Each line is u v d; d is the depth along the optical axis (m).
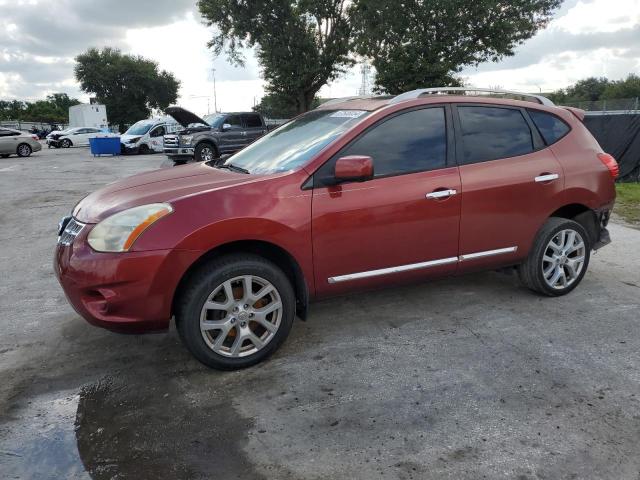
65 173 16.38
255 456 2.55
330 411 2.91
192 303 3.16
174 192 3.34
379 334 3.87
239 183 3.35
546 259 4.36
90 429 2.80
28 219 8.64
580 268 4.54
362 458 2.52
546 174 4.20
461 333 3.86
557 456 2.50
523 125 4.26
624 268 5.38
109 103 63.41
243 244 3.37
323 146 3.59
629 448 2.55
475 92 4.23
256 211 3.24
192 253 3.09
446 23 23.08
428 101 3.89
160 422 2.85
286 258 3.52
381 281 3.76
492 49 24.30
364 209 3.54
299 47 27.91
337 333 3.90
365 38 25.23
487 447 2.58
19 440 2.72
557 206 4.30
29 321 4.27
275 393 3.10
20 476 2.45
